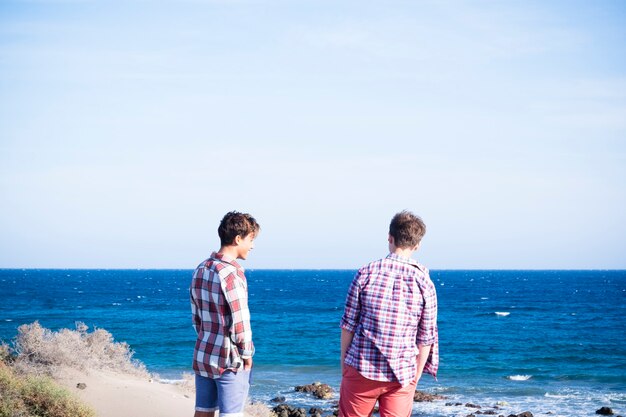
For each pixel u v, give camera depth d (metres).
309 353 30.59
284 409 15.51
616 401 19.08
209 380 4.70
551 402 18.86
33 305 70.00
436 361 4.30
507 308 73.62
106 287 130.75
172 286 140.00
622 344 36.53
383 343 4.11
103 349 11.05
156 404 8.25
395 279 4.16
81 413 7.04
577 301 89.31
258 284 165.12
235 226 4.68
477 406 17.67
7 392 6.77
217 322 4.61
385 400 4.20
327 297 98.69
